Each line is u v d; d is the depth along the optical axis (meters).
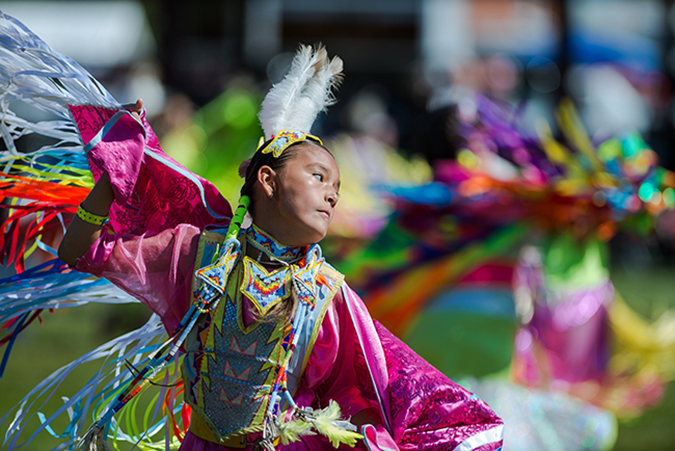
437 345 7.55
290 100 4.30
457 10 27.83
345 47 28.80
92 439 3.93
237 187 12.75
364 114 16.66
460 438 4.00
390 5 28.14
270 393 3.88
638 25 26.53
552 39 26.53
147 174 4.15
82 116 4.16
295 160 3.88
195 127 13.69
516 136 8.29
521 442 6.45
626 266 21.44
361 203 9.94
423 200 7.88
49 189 4.50
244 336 3.86
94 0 26.67
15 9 26.80
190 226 4.11
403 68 28.17
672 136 23.97
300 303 3.90
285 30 28.83
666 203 8.27
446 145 8.27
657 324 9.41
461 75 12.31
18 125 4.46
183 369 4.02
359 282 8.04
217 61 26.92
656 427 9.15
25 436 7.76
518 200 7.88
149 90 17.94
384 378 4.05
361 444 4.05
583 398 8.63
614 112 24.64
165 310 4.05
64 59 4.15
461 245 7.76
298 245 3.96
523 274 7.84
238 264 3.93
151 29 26.38
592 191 8.12
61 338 12.12
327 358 4.03
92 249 3.94
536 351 8.38
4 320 4.47
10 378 9.67
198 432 3.99
